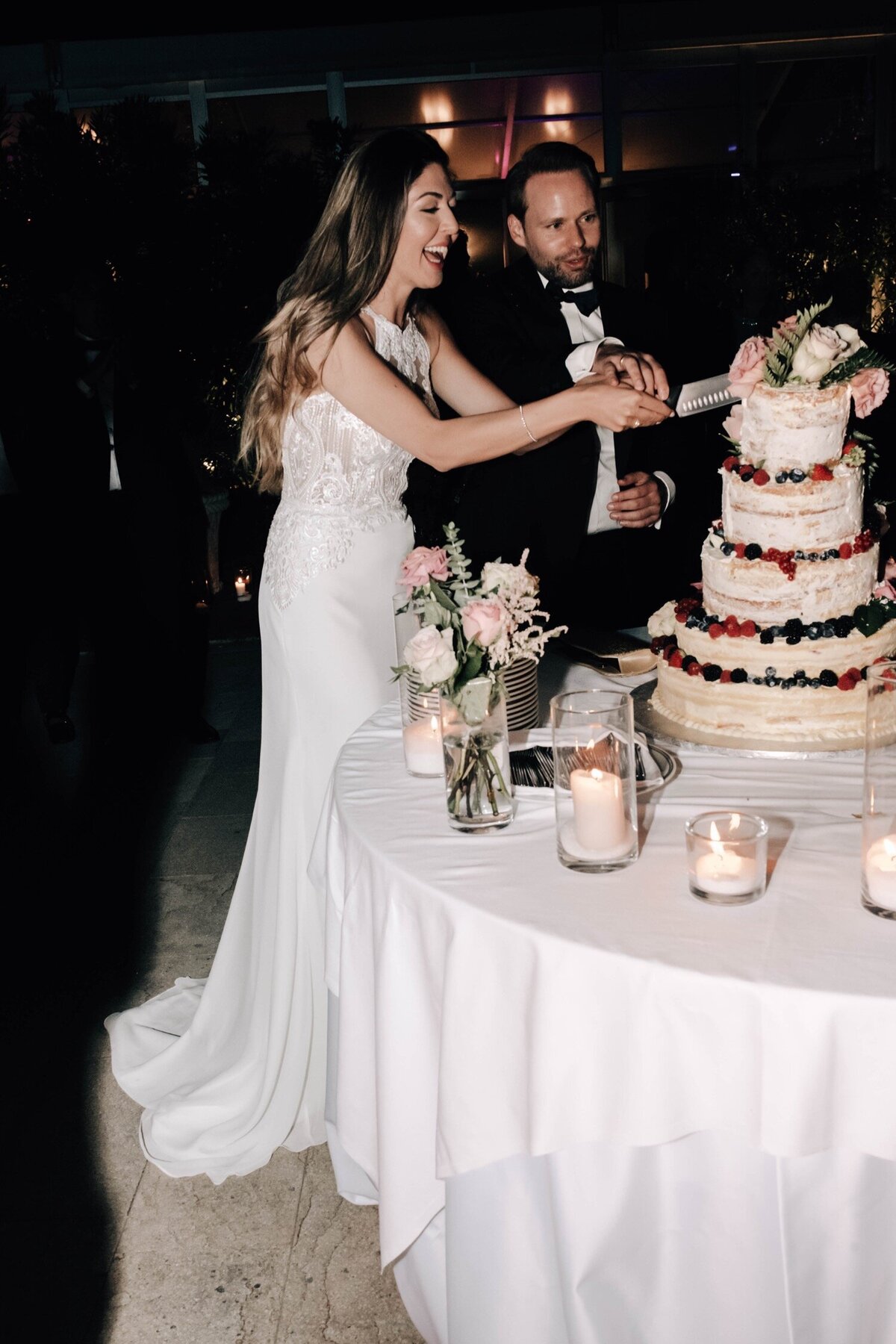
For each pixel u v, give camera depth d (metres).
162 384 5.30
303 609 2.63
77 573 5.61
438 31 9.57
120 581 5.80
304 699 2.67
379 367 2.53
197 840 4.42
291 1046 2.63
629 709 1.60
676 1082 1.40
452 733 1.76
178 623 5.38
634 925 1.48
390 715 2.41
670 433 3.66
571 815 1.62
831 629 1.95
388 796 1.98
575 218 3.47
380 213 2.48
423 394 2.81
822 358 1.88
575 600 3.58
